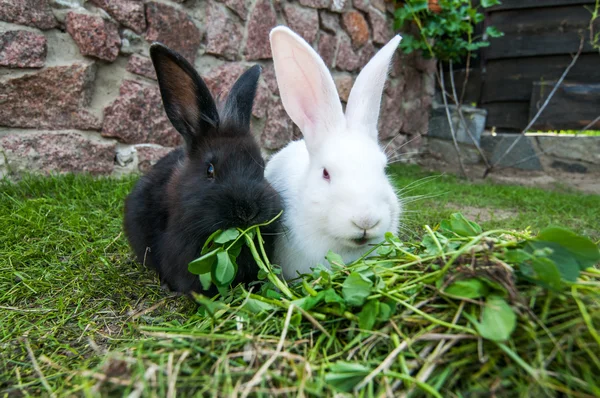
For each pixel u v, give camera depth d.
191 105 0.41
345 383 0.24
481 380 0.24
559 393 0.23
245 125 0.43
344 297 0.29
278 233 0.40
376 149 0.42
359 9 1.08
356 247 0.39
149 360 0.26
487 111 1.31
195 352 0.27
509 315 0.25
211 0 0.80
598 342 0.24
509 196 0.89
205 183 0.38
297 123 0.44
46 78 0.65
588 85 1.15
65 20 0.66
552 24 1.18
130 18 0.71
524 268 0.27
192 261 0.34
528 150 1.22
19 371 0.29
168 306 0.39
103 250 0.49
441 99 1.36
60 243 0.49
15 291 0.40
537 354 0.24
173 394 0.23
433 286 0.29
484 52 1.27
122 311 0.38
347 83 1.08
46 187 0.63
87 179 0.67
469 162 1.29
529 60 1.23
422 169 1.20
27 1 0.62
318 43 0.99
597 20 1.13
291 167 0.45
